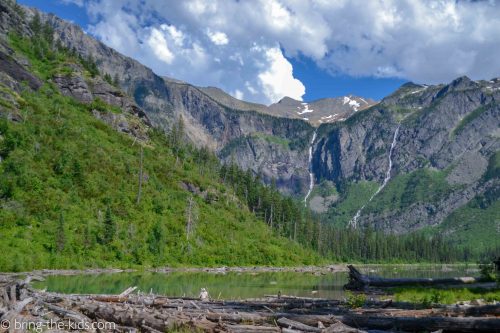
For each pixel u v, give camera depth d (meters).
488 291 28.47
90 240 72.62
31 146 89.94
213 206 126.25
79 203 82.25
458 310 16.92
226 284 53.06
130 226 82.69
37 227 69.12
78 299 23.72
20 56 147.88
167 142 163.88
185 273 73.69
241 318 17.52
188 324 16.44
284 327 15.66
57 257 63.84
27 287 24.14
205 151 177.50
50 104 127.44
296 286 52.00
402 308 20.58
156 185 110.62
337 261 169.62
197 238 98.38
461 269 142.25
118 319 18.83
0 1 173.62
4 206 68.62
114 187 96.38
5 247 59.41
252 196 161.12
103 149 112.00
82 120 129.38
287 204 165.75
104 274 61.78
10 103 105.12
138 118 164.88
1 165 78.56
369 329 14.93
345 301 24.78
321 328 14.95
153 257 80.50
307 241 162.75
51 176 85.69
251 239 118.69
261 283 56.16
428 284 34.12
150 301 23.89
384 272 106.06
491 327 13.05
